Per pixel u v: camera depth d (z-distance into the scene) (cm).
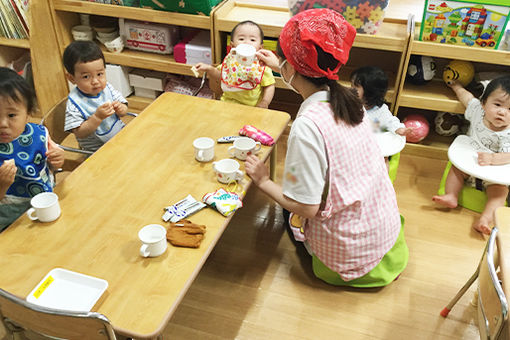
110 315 121
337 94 157
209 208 158
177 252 141
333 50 144
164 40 316
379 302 205
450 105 276
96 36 335
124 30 320
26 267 134
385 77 255
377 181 181
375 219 185
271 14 292
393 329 194
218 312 198
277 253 229
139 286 130
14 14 302
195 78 333
